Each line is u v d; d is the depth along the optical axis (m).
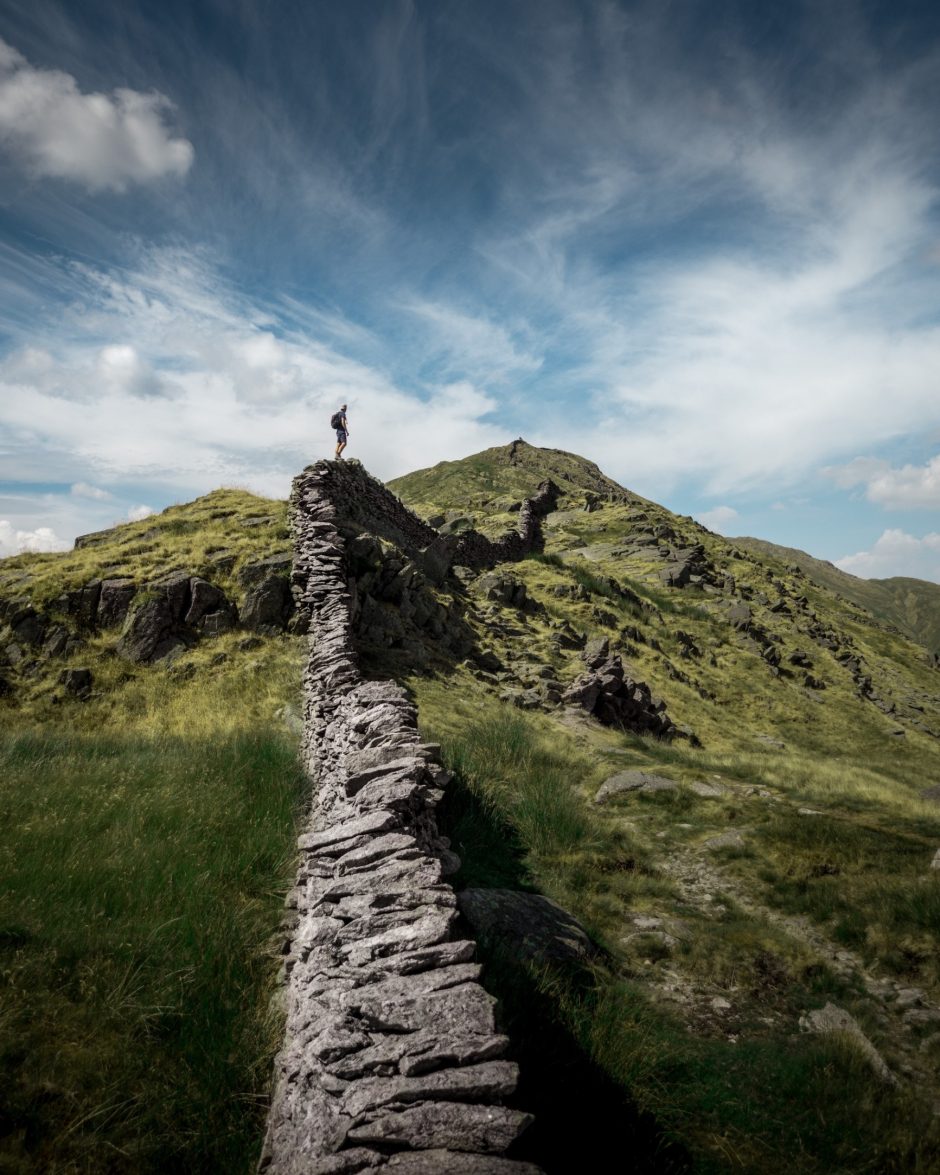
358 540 20.36
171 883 5.70
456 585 29.27
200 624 17.48
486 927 5.99
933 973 6.02
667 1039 5.03
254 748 10.55
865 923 6.87
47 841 6.14
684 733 22.83
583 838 9.28
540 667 21.41
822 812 10.69
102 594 17.52
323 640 14.89
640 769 13.10
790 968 6.19
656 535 56.16
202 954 4.83
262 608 17.92
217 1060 3.92
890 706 36.88
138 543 20.70
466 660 20.27
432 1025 3.11
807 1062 4.77
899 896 7.23
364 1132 2.65
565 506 69.44
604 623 32.59
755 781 13.62
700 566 50.91
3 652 16.25
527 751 12.91
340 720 9.20
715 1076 4.64
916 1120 4.23
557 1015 4.88
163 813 7.26
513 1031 4.50
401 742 7.54
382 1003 3.24
